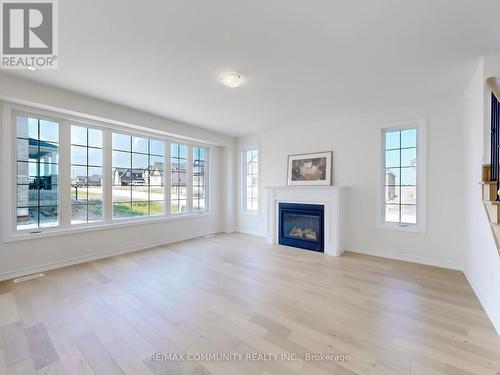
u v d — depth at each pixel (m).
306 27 1.82
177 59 2.29
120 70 2.52
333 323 2.02
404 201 3.74
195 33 1.90
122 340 1.80
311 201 4.24
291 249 4.30
